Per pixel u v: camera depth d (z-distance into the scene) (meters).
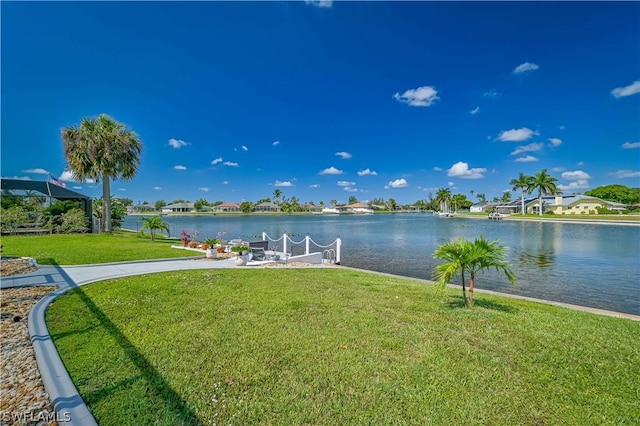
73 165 19.72
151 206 103.25
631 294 8.59
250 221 59.00
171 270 8.50
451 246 5.36
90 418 2.31
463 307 5.33
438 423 2.34
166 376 2.90
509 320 4.65
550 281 10.12
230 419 2.34
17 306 5.03
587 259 14.59
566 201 67.69
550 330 4.27
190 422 2.30
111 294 5.75
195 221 59.00
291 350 3.48
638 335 4.15
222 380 2.86
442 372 3.05
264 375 2.95
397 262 13.75
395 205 143.50
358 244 21.17
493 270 11.93
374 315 4.75
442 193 95.25
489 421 2.38
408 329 4.18
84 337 3.76
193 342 3.66
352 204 140.62
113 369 3.01
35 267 8.57
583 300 8.02
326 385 2.81
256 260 11.66
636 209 67.88
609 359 3.40
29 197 21.03
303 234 29.62
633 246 19.17
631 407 2.56
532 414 2.46
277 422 2.33
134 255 11.10
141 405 2.48
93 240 15.82
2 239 15.62
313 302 5.42
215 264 10.02
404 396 2.66
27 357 3.31
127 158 20.88
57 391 2.62
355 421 2.35
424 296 6.11
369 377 2.94
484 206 102.25
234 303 5.27
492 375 3.01
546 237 25.30
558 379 2.97
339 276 8.30
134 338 3.74
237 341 3.71
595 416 2.45
